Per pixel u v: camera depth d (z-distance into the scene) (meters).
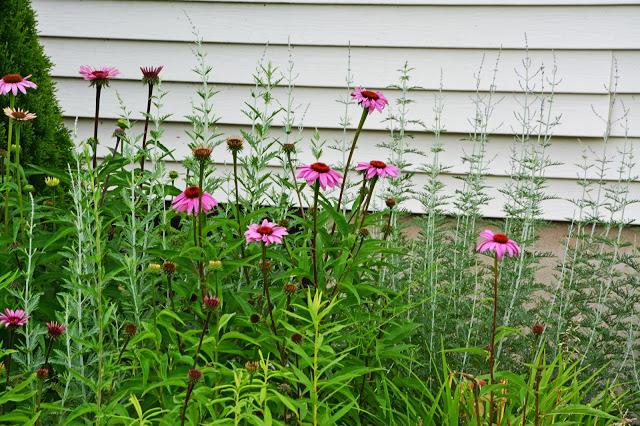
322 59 5.84
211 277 3.57
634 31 5.52
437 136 5.09
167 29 5.92
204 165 3.56
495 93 5.73
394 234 4.67
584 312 4.56
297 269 3.62
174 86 5.95
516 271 4.53
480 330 4.41
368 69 5.82
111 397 3.17
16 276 3.42
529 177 4.98
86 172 3.51
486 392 3.34
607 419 4.04
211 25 5.89
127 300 3.66
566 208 5.70
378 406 3.84
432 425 3.70
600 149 5.64
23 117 3.80
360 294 3.81
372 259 3.80
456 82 5.76
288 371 3.21
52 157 4.75
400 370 4.20
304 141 5.89
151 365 3.31
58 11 5.97
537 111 5.67
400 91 5.80
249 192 4.18
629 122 5.59
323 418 3.23
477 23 5.70
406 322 4.12
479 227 5.77
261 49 5.88
